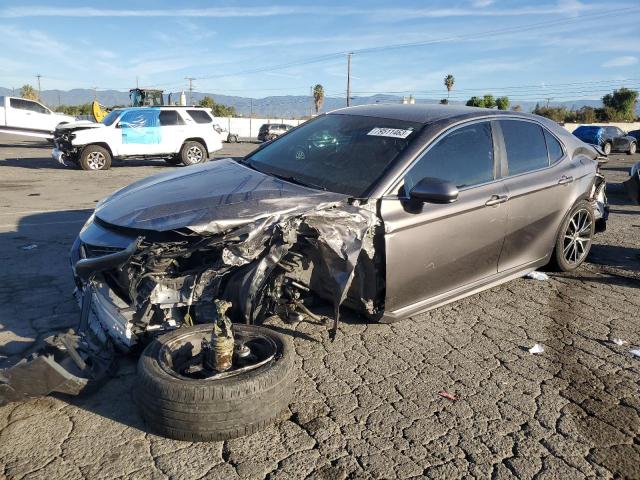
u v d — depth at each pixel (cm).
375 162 409
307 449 278
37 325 413
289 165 445
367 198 374
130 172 1570
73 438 281
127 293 337
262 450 276
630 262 641
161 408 272
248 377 278
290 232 333
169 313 335
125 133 1648
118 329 325
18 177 1338
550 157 529
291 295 369
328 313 439
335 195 377
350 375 354
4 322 417
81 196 1048
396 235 379
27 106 2400
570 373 367
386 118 468
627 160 2550
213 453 273
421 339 411
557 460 276
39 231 724
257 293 342
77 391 298
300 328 419
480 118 470
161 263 325
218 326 291
